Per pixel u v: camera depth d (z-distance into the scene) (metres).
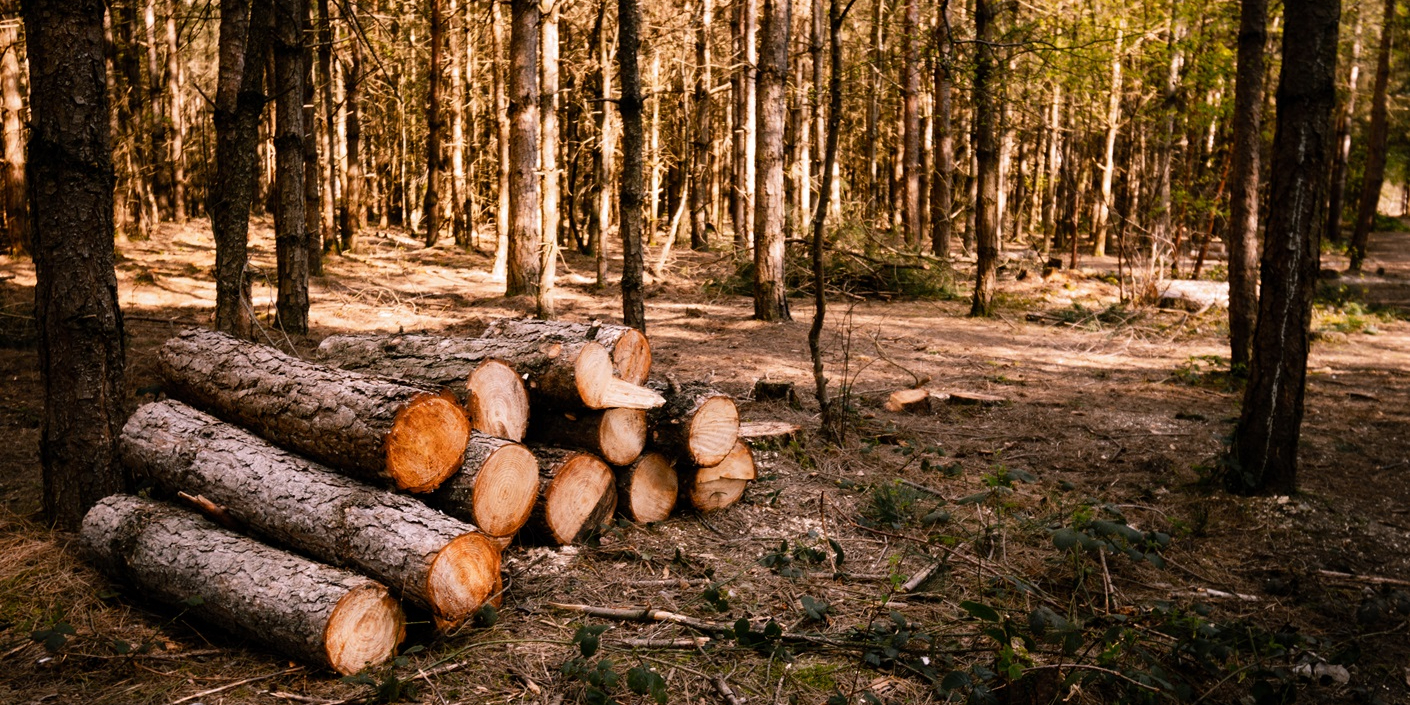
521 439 4.76
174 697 3.25
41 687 3.29
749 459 5.46
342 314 13.39
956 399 8.55
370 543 3.64
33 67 4.45
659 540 4.86
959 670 3.45
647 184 28.16
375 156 36.38
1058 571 4.66
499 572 3.88
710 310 15.05
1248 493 5.81
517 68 15.33
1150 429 7.60
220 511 4.00
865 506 5.54
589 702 3.26
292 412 4.14
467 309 14.60
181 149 25.30
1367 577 4.64
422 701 3.29
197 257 19.06
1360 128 39.94
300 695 3.29
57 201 4.49
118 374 4.73
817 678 3.53
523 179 15.97
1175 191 17.83
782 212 13.55
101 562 4.06
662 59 24.45
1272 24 18.11
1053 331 13.41
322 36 15.73
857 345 11.72
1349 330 13.67
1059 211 35.22
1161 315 14.62
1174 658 3.85
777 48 13.07
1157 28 14.73
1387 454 6.86
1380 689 3.75
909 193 21.33
